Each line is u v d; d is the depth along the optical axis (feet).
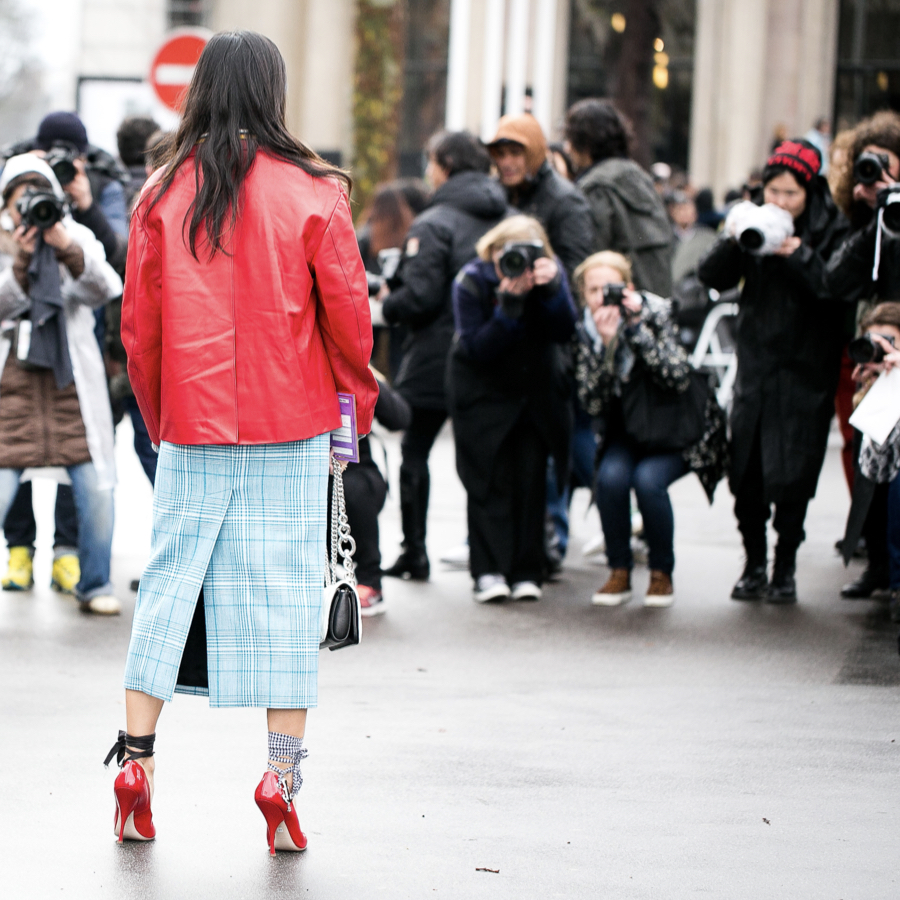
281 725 26.48
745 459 48.60
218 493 26.25
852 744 33.58
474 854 26.53
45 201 42.96
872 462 44.14
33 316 43.93
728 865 26.14
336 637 27.04
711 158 170.40
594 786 30.35
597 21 179.52
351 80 138.41
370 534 47.44
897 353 43.65
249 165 25.89
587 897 24.67
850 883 25.43
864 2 170.30
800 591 51.62
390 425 48.39
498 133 53.57
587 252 53.52
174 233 25.99
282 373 25.84
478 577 49.88
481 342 47.29
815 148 47.83
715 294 96.37
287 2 151.12
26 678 38.40
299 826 26.61
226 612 26.35
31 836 27.12
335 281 25.99
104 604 46.32
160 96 77.00
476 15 163.63
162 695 26.30
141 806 26.48
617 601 49.37
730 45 161.68
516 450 49.60
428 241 51.67
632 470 49.21
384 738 33.60
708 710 36.35
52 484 73.26
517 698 37.32
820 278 46.83
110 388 50.26
